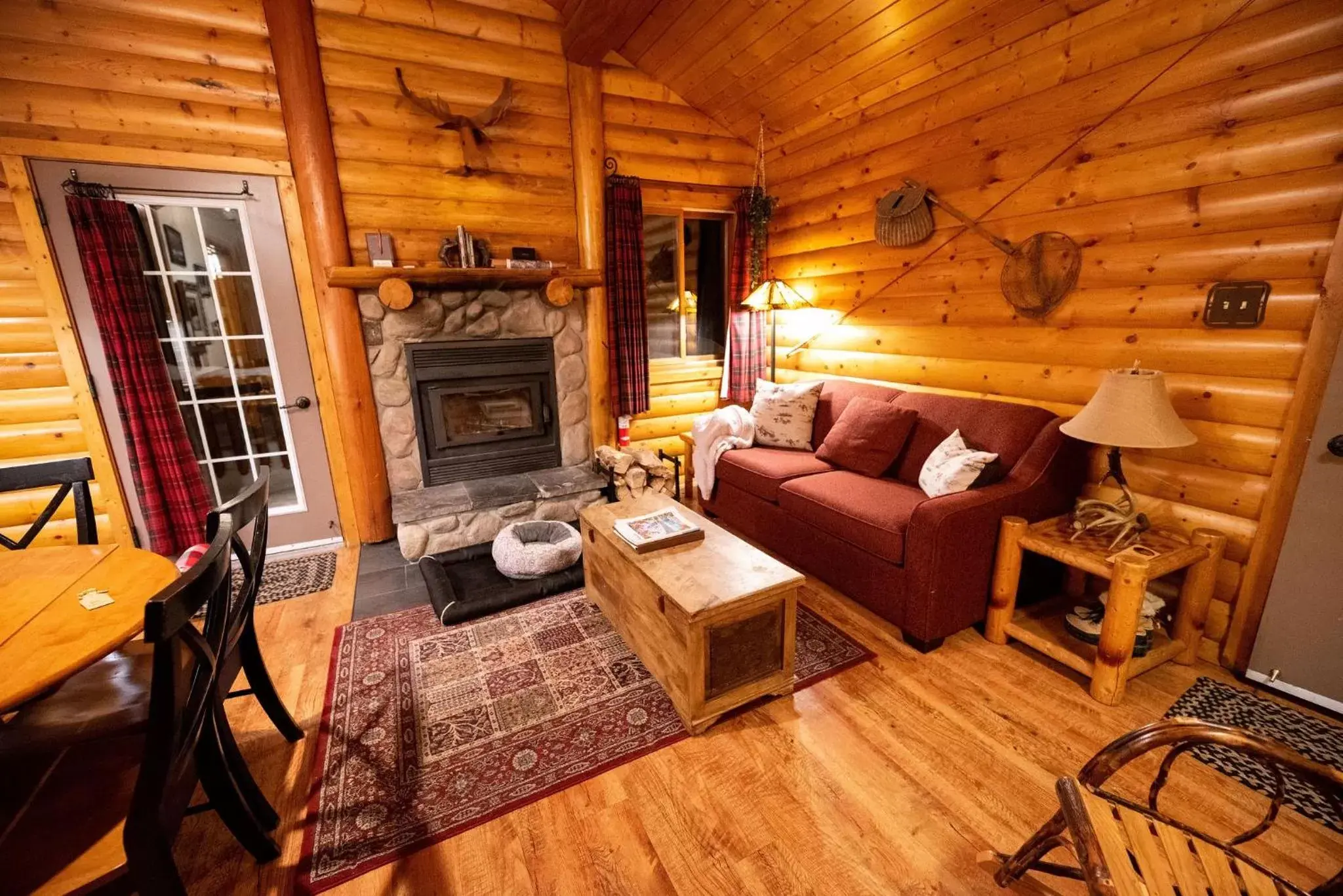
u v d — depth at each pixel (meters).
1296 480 1.88
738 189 4.27
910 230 3.13
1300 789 1.62
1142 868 1.01
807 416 3.56
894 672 2.17
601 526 2.40
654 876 1.41
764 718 1.93
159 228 2.87
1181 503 2.23
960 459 2.44
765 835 1.51
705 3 2.97
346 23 2.95
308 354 3.21
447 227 3.39
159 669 0.93
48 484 1.89
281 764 1.77
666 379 4.40
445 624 2.53
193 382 3.06
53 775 1.21
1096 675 1.99
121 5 2.61
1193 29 1.99
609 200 3.75
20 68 2.54
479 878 1.41
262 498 1.47
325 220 3.02
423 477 3.51
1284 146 1.83
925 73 2.91
